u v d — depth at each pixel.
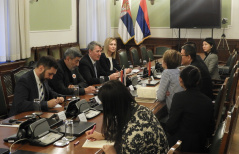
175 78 3.23
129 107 1.74
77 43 7.95
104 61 4.98
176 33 9.65
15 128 2.30
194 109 2.55
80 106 2.64
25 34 5.80
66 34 7.64
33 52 6.11
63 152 1.89
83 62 4.29
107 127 1.75
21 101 2.76
